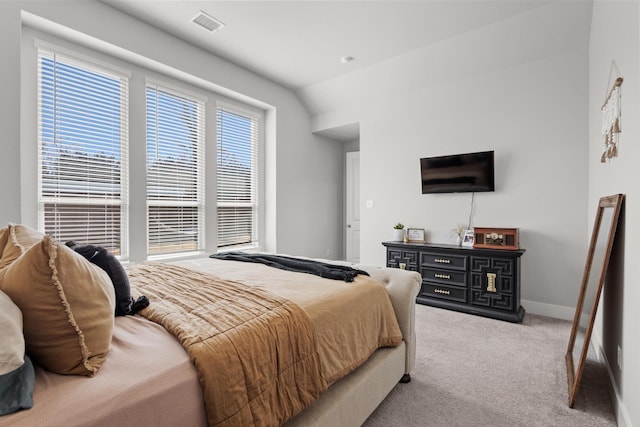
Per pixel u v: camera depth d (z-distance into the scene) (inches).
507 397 71.5
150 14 116.1
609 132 78.5
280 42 134.8
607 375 76.8
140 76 127.7
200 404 35.6
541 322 118.6
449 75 147.3
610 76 81.4
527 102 130.4
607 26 84.5
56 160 106.8
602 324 85.5
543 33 119.1
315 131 199.5
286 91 183.9
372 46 137.9
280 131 180.7
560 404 68.9
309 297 58.3
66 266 34.3
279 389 44.0
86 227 114.3
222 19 118.7
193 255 146.2
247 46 138.2
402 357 73.5
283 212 183.0
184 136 144.4
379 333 67.9
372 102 175.6
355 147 223.0
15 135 91.9
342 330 57.2
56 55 106.0
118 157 122.0
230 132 164.7
